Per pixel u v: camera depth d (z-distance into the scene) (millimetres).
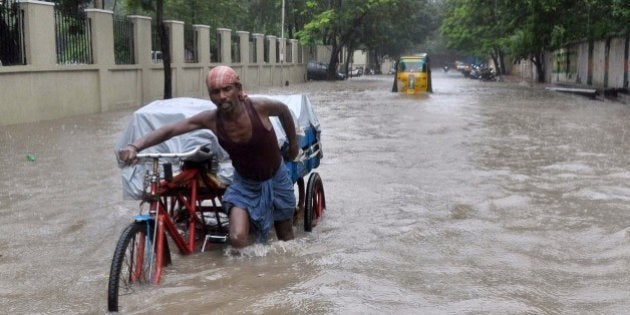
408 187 9008
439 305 4727
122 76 22266
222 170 5961
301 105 7008
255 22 57062
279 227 6188
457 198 8344
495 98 28781
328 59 65750
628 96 25859
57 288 5160
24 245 6320
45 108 17828
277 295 4902
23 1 16766
